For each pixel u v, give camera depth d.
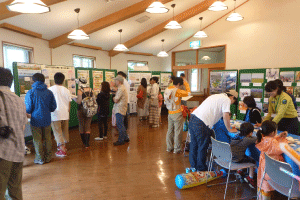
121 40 8.59
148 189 2.93
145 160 3.96
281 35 6.83
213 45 8.80
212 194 2.81
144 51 10.34
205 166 3.25
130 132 6.06
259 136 2.54
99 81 7.57
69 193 2.80
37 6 3.28
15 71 4.49
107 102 5.20
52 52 6.97
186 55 10.12
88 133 4.63
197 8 7.60
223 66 8.55
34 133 3.63
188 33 9.43
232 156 2.77
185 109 4.50
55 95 3.99
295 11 6.48
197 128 3.12
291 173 1.81
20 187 2.10
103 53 9.15
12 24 5.22
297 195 1.99
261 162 2.40
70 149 4.56
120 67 9.95
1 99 1.82
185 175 2.97
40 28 5.95
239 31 7.92
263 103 6.56
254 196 2.73
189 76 10.12
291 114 3.44
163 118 8.23
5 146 1.81
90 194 2.79
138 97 6.80
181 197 2.74
